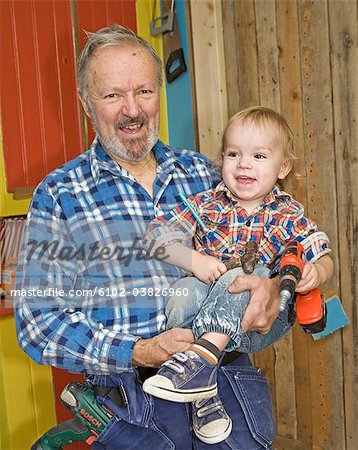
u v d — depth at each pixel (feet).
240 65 9.85
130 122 5.72
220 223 5.82
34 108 9.01
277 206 5.86
